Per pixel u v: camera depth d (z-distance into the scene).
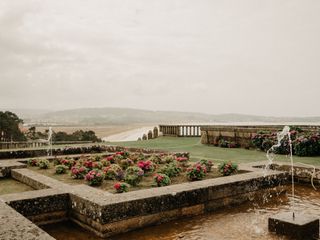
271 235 5.09
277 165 9.17
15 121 37.19
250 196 7.13
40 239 3.09
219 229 5.39
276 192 7.70
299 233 4.88
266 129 16.69
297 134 14.48
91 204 5.27
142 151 15.86
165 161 11.29
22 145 20.31
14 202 5.44
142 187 7.70
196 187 6.23
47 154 15.12
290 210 6.42
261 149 15.68
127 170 8.53
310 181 8.47
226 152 15.31
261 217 6.01
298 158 12.55
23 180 8.74
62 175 9.77
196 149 16.81
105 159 11.55
